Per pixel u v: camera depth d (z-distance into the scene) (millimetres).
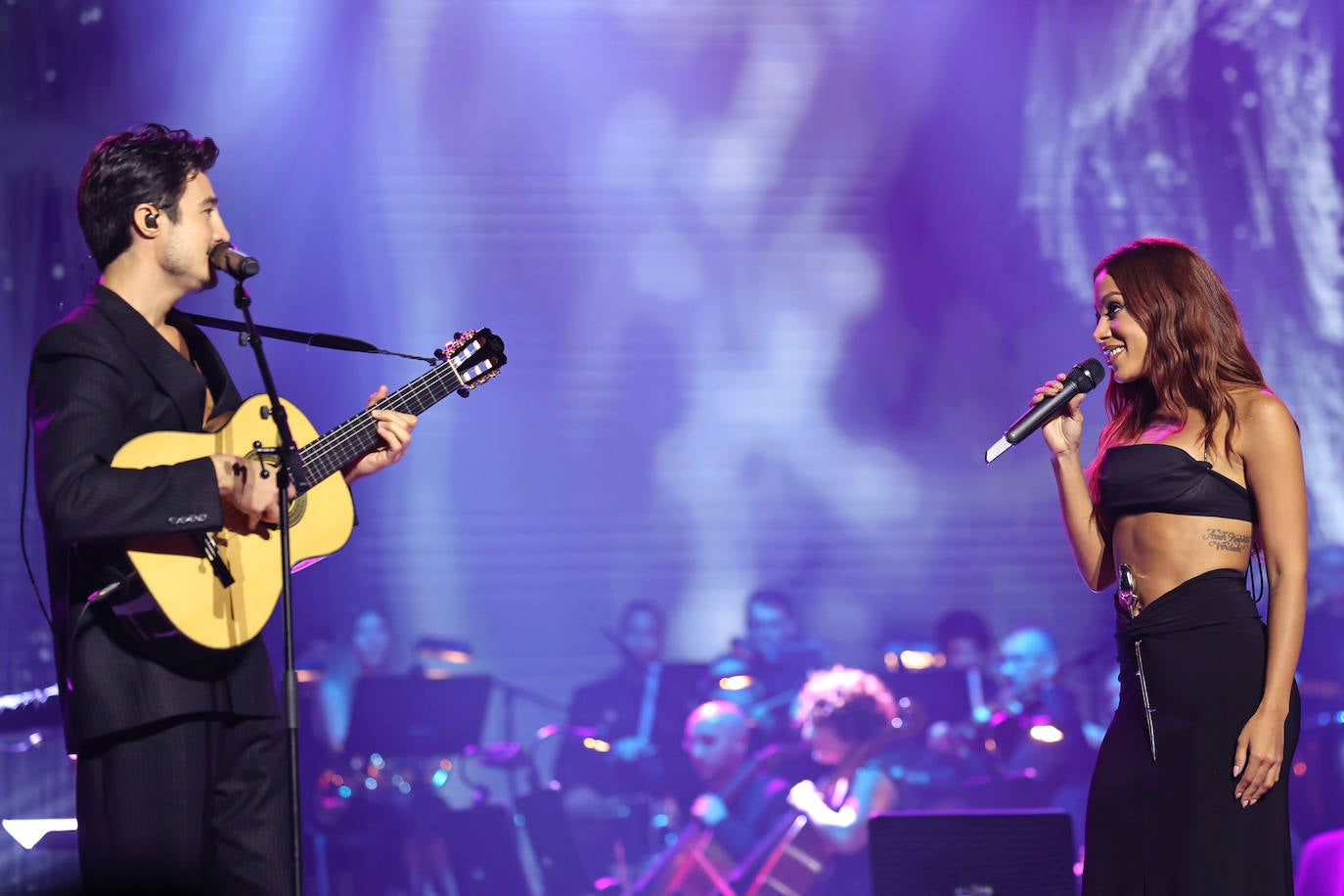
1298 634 6508
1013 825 9180
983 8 21016
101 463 5926
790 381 20781
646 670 18000
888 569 20531
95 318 6230
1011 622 20453
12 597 18391
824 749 14094
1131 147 20906
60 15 19609
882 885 9180
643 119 20859
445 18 20609
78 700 6059
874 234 20922
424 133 20578
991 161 21000
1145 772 6680
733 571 20453
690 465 20609
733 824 14391
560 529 20391
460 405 20516
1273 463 6641
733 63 20969
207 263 6531
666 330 20766
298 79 20328
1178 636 6688
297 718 6031
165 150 6449
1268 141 20875
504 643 20125
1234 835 6469
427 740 15680
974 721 15828
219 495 5965
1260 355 20625
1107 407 7617
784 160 20938
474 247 20578
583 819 16375
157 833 6098
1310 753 15734
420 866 15820
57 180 19344
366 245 20391
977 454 20719
